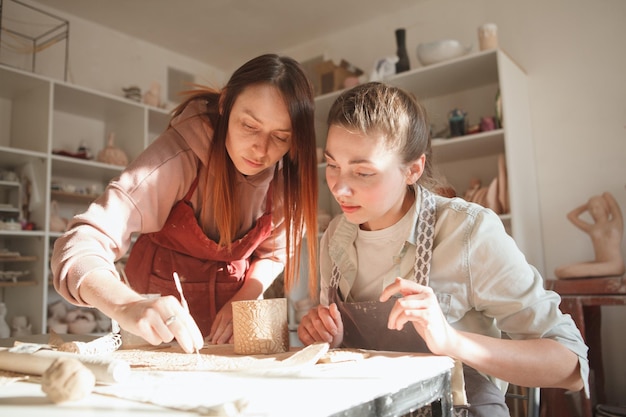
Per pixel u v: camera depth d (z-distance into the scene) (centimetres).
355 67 355
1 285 285
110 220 108
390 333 105
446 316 102
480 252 100
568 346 91
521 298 96
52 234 302
